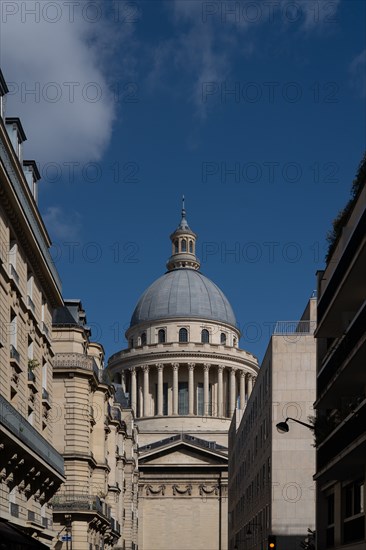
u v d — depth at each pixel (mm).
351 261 38375
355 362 39312
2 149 41125
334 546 47281
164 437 183750
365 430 35125
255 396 96375
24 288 49656
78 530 73375
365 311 35938
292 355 78812
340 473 43531
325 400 48156
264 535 83062
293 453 76750
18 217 46031
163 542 167500
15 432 43438
